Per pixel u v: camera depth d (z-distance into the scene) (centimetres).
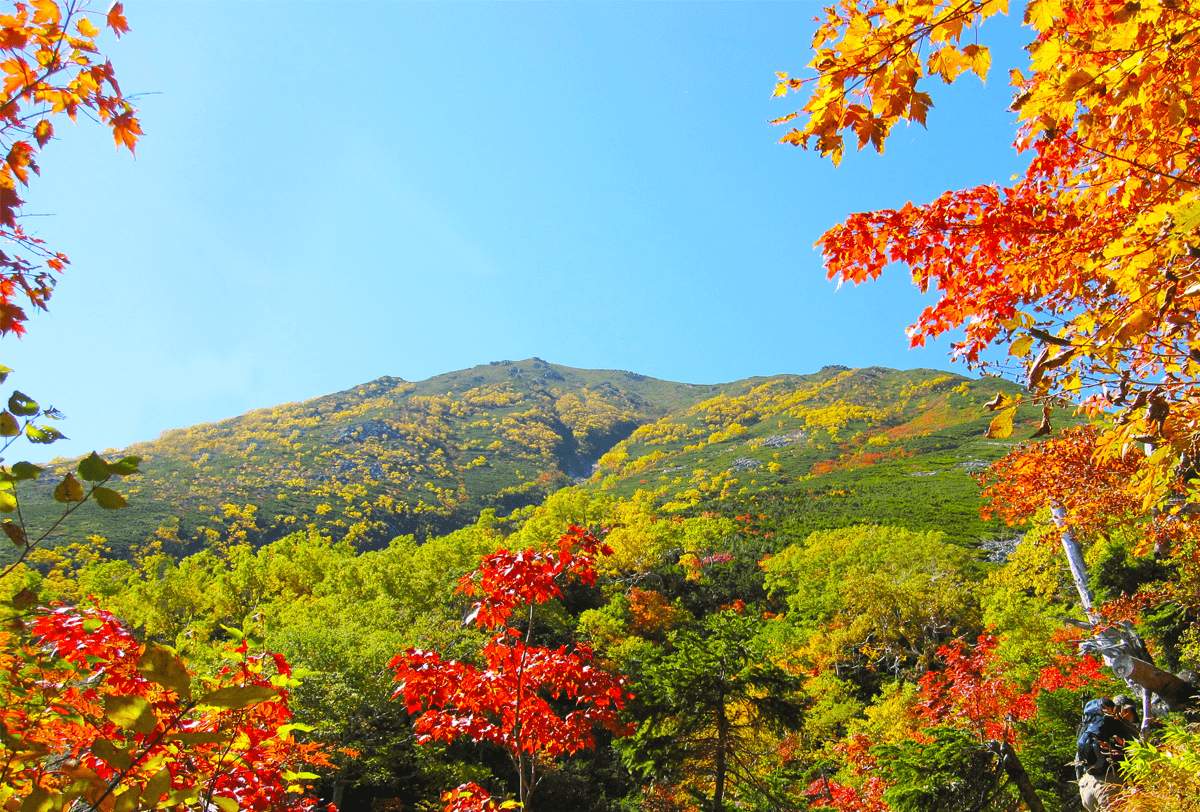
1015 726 880
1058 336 223
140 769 183
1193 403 216
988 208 270
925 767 795
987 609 2584
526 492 15050
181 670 135
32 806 130
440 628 2486
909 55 183
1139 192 232
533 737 518
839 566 4206
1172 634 1122
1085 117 228
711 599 4600
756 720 993
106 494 156
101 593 4238
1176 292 196
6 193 221
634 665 1656
